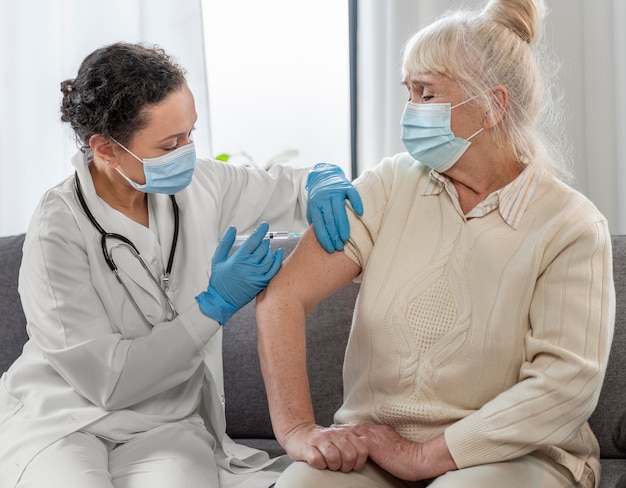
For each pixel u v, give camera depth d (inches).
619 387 77.0
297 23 126.7
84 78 71.2
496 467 57.9
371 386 64.9
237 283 69.6
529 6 64.5
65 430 70.2
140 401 73.3
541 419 57.4
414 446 60.7
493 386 61.7
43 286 71.6
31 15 117.6
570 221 61.1
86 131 71.8
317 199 69.9
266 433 87.3
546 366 58.5
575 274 59.7
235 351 88.0
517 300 61.1
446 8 114.0
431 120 63.3
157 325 72.8
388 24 115.1
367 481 60.4
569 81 114.7
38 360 75.9
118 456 71.4
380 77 116.3
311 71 127.0
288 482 58.5
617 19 110.9
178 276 77.1
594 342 58.3
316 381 85.0
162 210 77.4
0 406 75.8
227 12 127.7
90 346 69.9
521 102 64.2
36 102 118.5
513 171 65.4
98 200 74.9
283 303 66.4
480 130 63.5
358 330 65.6
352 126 122.5
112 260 73.5
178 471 68.5
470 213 64.1
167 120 70.3
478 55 63.1
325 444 59.5
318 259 67.9
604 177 114.3
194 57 116.2
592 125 114.4
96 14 116.9
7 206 119.0
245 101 128.3
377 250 66.0
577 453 63.8
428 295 63.1
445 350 62.2
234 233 73.4
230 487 72.5
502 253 62.1
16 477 67.8
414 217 66.1
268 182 86.3
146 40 116.7
